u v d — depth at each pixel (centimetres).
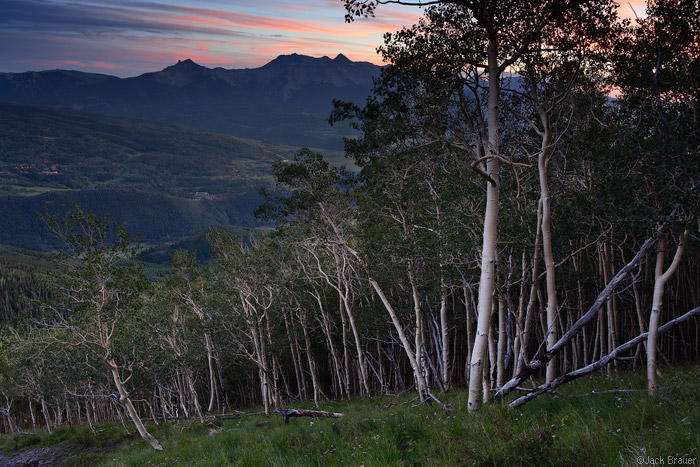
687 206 1130
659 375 1426
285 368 5738
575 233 2083
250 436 1549
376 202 2186
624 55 1428
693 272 3241
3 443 4044
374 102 1353
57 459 3491
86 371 3784
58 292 2495
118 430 3844
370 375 5034
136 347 3644
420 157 1708
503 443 691
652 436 648
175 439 2830
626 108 1541
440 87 1331
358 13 1180
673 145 1222
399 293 3244
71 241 2484
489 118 1205
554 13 1184
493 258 1177
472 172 1692
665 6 1356
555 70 1455
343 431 1145
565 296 2966
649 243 1156
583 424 737
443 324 2459
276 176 2652
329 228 2706
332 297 4712
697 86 1338
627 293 2725
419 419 1098
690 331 3394
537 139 1933
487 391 1602
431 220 2091
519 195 1795
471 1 1155
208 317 4309
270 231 3062
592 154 1781
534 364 1179
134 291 2588
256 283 3900
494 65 1202
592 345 3541
